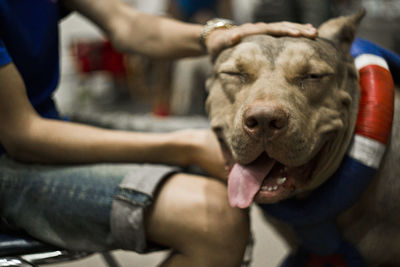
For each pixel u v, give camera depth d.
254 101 0.95
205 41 1.29
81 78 5.58
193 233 1.03
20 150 1.15
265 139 0.95
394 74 1.30
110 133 1.16
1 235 1.14
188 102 4.40
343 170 1.08
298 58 1.02
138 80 5.80
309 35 1.07
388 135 1.08
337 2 3.68
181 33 1.45
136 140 1.15
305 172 1.07
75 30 5.68
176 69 4.37
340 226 1.18
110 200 1.05
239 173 1.03
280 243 2.15
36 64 1.30
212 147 1.14
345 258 1.17
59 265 2.00
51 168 1.15
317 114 1.03
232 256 1.04
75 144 1.13
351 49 1.22
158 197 1.06
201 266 1.04
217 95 1.14
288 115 0.94
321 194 1.10
